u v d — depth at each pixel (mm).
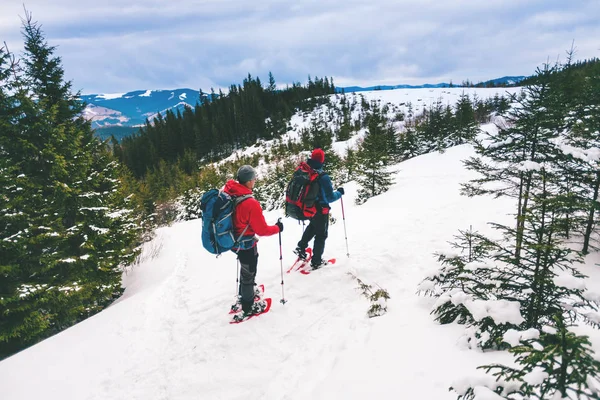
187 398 3072
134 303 5637
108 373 3633
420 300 3875
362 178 17391
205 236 3637
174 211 33812
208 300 4926
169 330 4301
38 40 12117
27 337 6902
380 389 2320
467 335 2637
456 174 15805
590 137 4031
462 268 3197
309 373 3012
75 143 9680
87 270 8750
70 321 8211
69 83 12742
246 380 3145
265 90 116750
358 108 109500
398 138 33531
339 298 4379
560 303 2504
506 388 1625
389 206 11312
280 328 3885
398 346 2863
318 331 3729
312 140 57875
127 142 87750
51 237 7793
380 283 4727
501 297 2818
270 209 26594
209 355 3604
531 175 4477
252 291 4066
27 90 8836
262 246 7863
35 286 7109
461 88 128875
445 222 7555
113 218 9867
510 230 3084
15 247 6867
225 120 92000
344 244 6609
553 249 2445
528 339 1831
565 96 4371
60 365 3865
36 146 8844
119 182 13273
